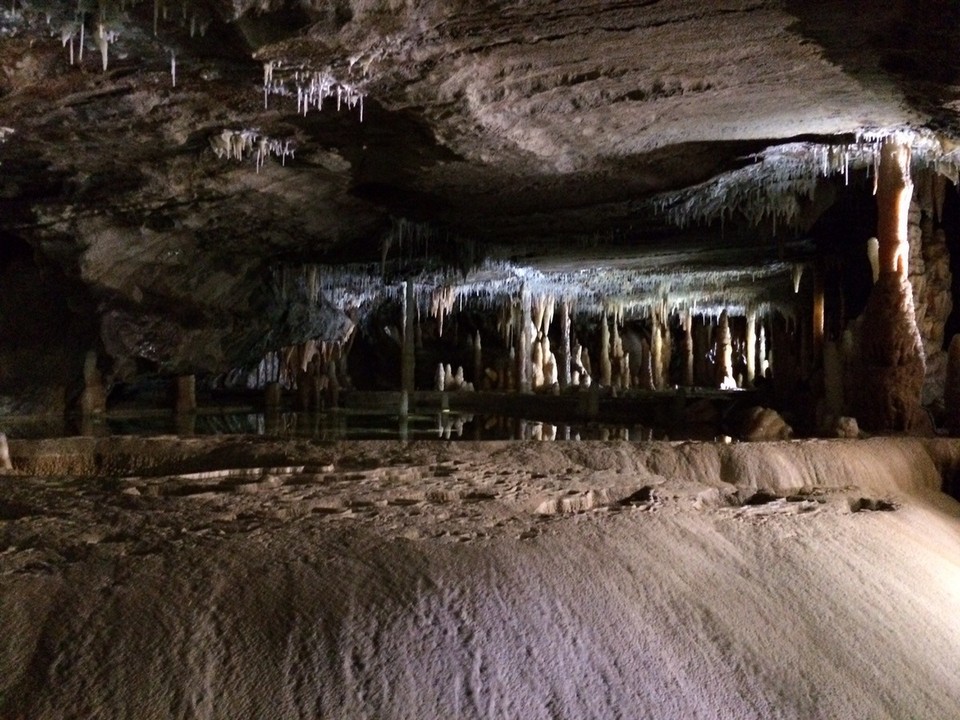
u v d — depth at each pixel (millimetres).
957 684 4473
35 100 9242
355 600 3875
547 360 26406
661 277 23578
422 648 3645
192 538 4434
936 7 6820
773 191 13805
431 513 5234
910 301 11172
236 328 20562
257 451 7426
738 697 3846
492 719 3375
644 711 3590
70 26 7371
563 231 16953
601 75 8516
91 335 17266
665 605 4395
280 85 8812
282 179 13242
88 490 5695
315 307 24031
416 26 7207
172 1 6844
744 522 5977
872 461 8469
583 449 7875
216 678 3332
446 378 26094
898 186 11125
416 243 18266
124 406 19922
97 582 3818
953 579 5941
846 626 4691
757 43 7727
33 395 16859
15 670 3252
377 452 7488
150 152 11492
